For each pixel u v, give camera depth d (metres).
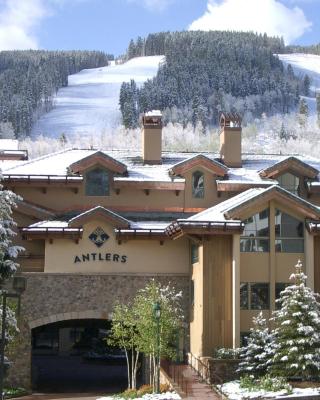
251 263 55.59
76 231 60.25
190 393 47.00
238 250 54.47
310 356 47.00
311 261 55.66
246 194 59.22
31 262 61.53
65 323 83.50
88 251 61.25
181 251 61.91
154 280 56.06
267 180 67.19
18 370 57.16
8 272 48.78
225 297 54.69
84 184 66.75
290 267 56.03
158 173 68.00
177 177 66.94
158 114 71.38
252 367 49.59
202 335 54.12
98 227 61.59
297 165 67.00
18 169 66.75
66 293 59.00
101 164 66.44
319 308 50.91
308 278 55.50
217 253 55.09
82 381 63.47
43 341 89.50
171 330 52.62
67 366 76.62
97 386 60.09
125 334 53.84
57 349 89.50
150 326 51.62
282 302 53.44
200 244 55.75
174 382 50.69
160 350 51.06
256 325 52.62
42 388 58.81
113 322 55.56
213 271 54.84
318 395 43.88
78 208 66.38
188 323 59.69
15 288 41.50
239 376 50.41
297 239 56.34
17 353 57.47
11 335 52.12
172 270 61.66
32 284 58.72
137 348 51.88
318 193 66.81
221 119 73.06
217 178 67.50
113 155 72.81
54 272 59.94
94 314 59.00
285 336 48.53
